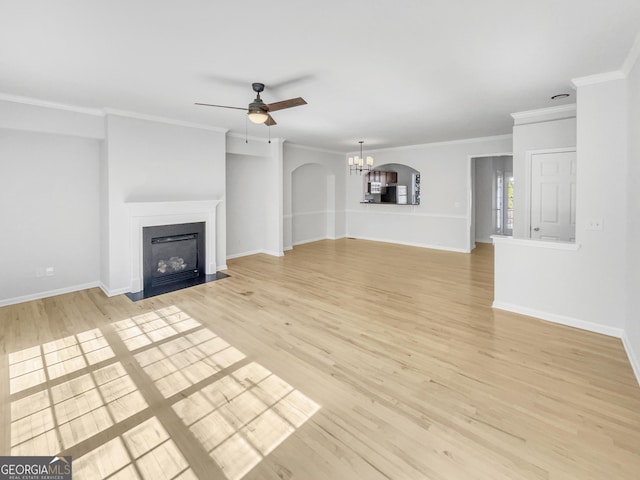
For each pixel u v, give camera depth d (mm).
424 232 8047
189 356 2852
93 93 3666
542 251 3545
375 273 5629
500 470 1654
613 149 3062
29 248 4266
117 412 2137
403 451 1788
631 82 2799
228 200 6723
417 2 1979
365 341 3104
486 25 2262
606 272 3168
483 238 8727
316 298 4352
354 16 2139
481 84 3436
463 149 7164
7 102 3734
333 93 3725
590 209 3209
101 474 1662
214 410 2148
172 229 4996
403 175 9914
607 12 2105
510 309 3836
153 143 4766
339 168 9266
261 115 3248
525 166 4551
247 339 3164
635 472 1629
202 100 3918
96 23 2199
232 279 5262
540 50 2639
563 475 1618
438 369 2613
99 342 3119
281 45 2549
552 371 2568
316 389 2363
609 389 2328
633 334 2697
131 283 4629
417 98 3930
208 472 1670
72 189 4566
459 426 1975
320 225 9164
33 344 3080
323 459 1741
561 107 4246
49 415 2105
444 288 4766
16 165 4113
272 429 1970
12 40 2426
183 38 2422
